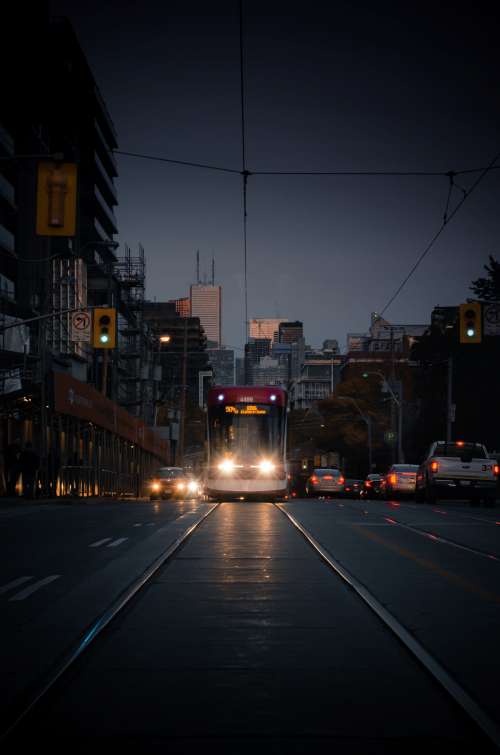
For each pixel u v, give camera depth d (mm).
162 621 14312
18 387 70562
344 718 8812
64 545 27375
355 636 13102
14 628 13602
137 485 105062
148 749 7832
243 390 59406
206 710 9102
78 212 137125
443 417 123750
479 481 57688
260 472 58406
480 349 121125
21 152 110000
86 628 13602
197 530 33500
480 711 8953
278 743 8016
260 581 19031
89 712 9023
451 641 12648
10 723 8578
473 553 24875
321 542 28250
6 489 64750
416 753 7750
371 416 156500
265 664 11227
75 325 61344
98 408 71625
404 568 21266
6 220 105688
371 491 94000
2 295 92812
